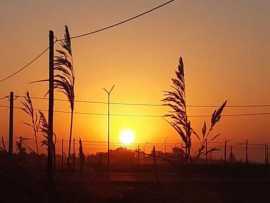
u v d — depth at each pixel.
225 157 67.31
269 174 67.06
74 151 26.62
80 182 25.33
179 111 17.28
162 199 20.66
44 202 22.56
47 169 24.17
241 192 33.19
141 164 77.25
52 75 27.03
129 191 25.30
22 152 28.19
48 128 23.67
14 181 24.47
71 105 20.25
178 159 17.86
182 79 17.30
